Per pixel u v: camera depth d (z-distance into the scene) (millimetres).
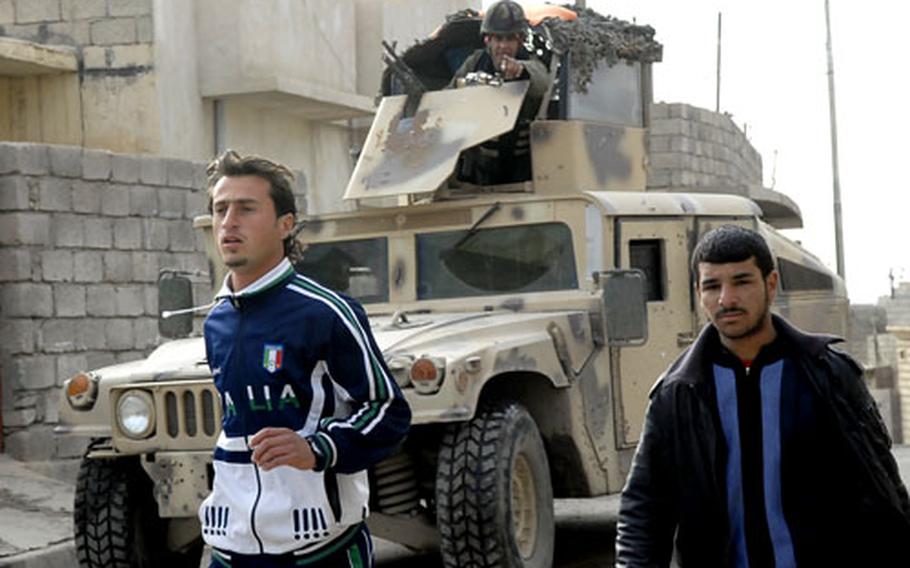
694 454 3811
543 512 7758
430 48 9883
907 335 17906
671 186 19125
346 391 4098
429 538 8039
